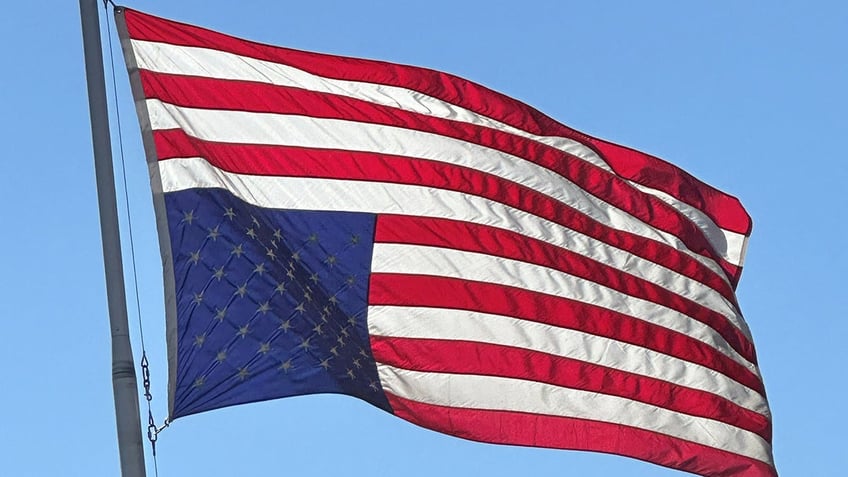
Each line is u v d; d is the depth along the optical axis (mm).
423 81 16641
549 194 17188
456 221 16469
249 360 13984
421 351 15984
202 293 14055
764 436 17969
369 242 15828
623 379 17094
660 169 18359
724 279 18297
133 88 14797
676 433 17344
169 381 13625
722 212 19219
